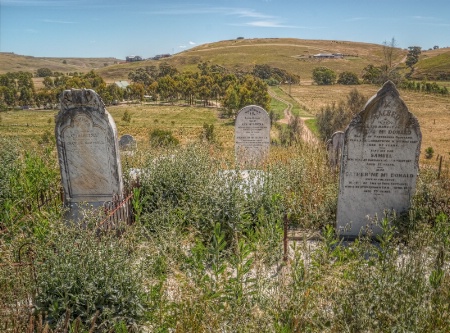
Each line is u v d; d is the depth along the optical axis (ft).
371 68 440.04
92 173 25.61
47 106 394.32
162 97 415.44
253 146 41.78
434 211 22.40
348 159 22.44
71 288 13.43
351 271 14.90
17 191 24.26
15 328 12.30
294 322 12.23
